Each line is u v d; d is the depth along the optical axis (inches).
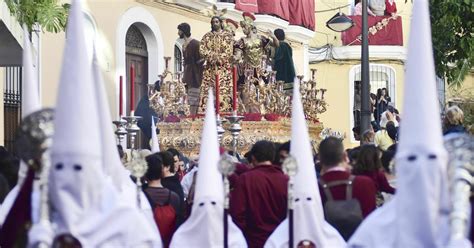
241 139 914.7
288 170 470.6
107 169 469.1
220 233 538.9
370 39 2062.0
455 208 356.8
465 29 1310.3
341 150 542.6
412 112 352.2
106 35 1307.8
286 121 963.3
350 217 530.6
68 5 983.0
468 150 369.7
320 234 513.0
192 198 673.6
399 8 2126.0
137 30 1408.7
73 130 341.1
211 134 544.4
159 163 616.7
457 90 2007.9
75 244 343.0
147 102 1026.1
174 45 1470.2
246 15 995.3
